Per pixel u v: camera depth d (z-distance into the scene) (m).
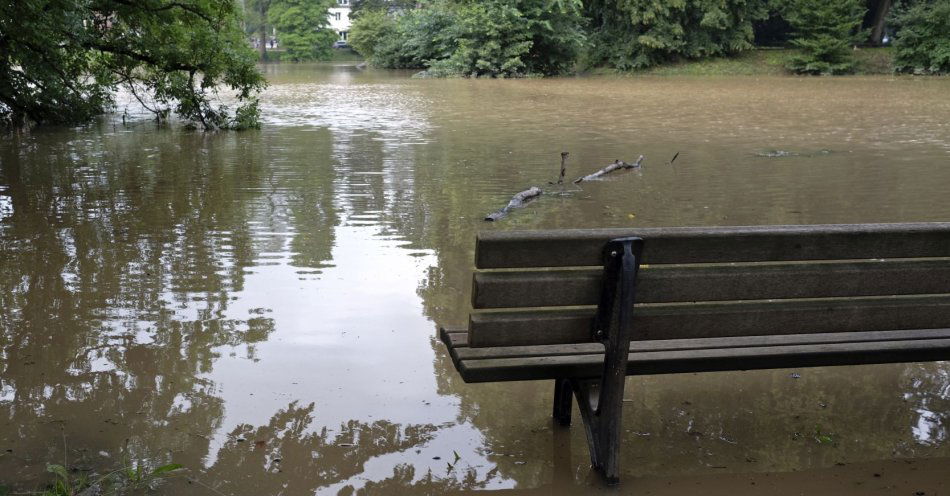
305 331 5.10
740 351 3.40
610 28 49.81
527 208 9.27
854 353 3.42
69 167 12.36
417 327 5.20
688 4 47.91
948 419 3.92
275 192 10.16
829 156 13.72
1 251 7.12
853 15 46.31
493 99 27.56
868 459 3.50
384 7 79.19
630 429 3.79
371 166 12.48
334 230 8.03
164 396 4.11
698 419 3.90
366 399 4.10
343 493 3.20
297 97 28.22
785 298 3.27
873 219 8.71
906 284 3.31
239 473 3.35
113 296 5.82
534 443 3.64
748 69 47.12
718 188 10.65
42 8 15.52
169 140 15.99
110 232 7.90
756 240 3.17
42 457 3.47
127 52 18.20
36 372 4.42
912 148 14.76
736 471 3.39
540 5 46.00
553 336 3.20
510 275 3.10
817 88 33.34
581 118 20.73
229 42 18.86
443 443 3.63
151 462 3.43
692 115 21.53
